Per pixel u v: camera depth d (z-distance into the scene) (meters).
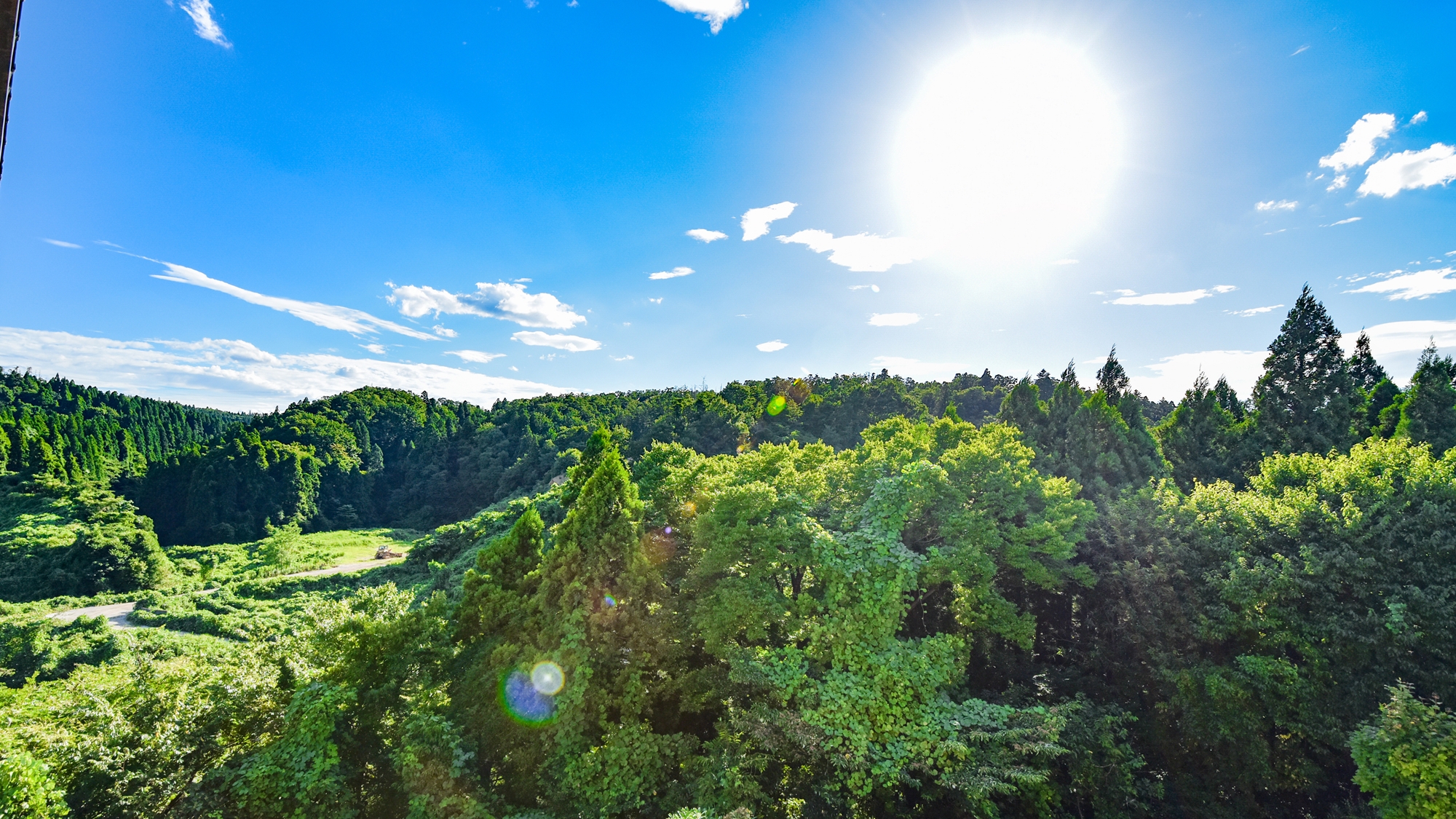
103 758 11.59
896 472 22.78
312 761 12.20
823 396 107.44
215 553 76.12
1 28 4.19
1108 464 29.98
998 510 20.16
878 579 14.97
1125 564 18.88
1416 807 9.85
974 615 17.62
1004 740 12.88
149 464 120.62
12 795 9.40
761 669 14.01
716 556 15.95
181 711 13.01
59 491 83.12
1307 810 14.98
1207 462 37.53
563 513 47.31
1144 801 15.42
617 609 15.96
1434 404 31.30
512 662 15.66
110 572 56.62
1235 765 15.12
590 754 13.68
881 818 13.22
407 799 13.86
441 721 13.24
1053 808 14.84
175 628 41.66
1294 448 35.72
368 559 68.56
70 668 33.59
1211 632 16.44
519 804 14.07
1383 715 11.22
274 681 14.48
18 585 54.78
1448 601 13.70
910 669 14.06
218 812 11.55
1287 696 14.72
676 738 14.53
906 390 123.19
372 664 15.25
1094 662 19.06
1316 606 15.48
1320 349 37.09
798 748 13.44
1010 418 41.34
